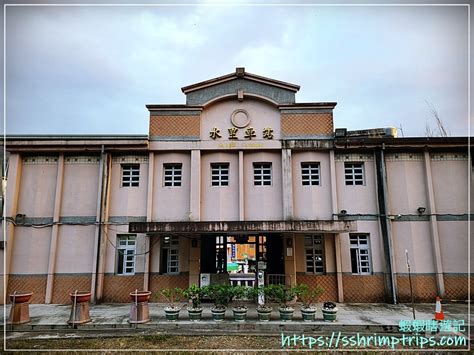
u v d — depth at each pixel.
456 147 15.21
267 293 11.56
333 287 14.66
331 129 15.77
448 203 15.12
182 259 15.17
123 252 15.41
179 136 15.87
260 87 16.20
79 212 15.42
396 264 14.76
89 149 15.59
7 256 14.83
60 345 9.62
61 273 14.94
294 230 13.14
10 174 15.45
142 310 11.17
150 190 15.42
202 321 11.22
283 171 15.32
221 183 15.85
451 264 14.67
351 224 13.16
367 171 15.59
